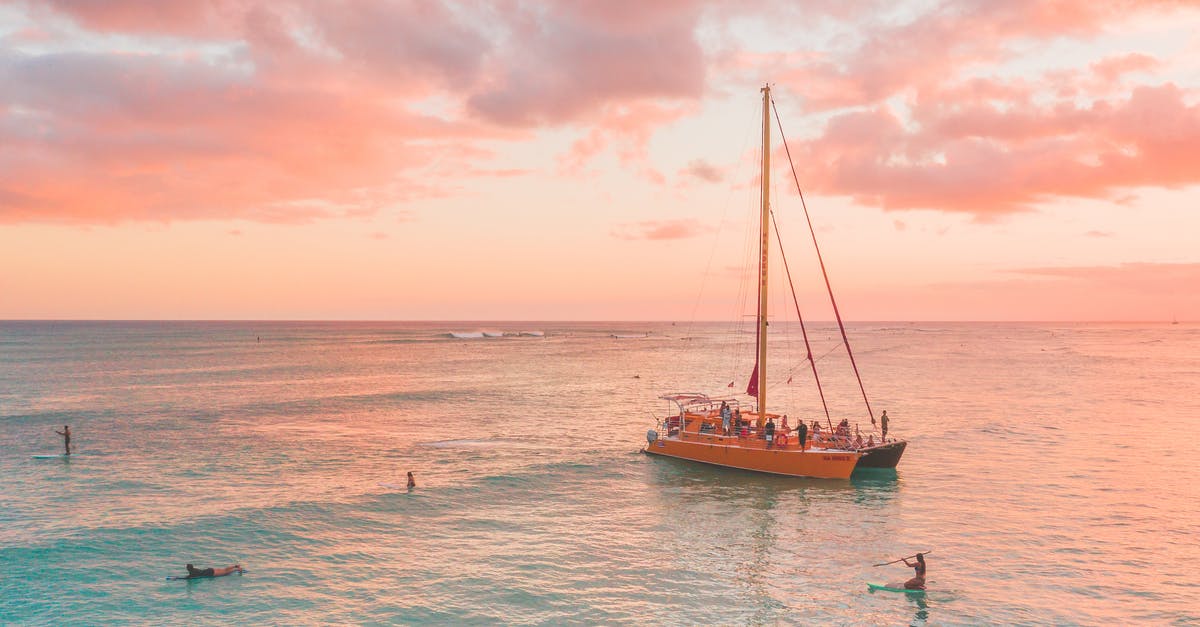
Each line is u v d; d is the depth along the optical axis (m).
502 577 25.92
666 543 29.75
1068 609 23.23
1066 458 46.84
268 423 63.09
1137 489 38.53
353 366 135.62
